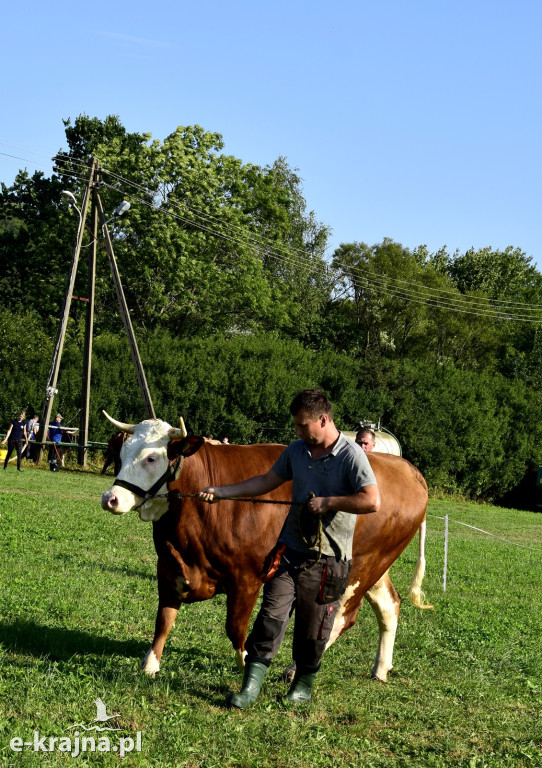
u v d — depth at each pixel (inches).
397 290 2213.3
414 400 1577.3
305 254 2299.5
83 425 1229.7
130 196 1678.2
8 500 687.7
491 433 1609.3
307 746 202.4
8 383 1336.1
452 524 1083.3
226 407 1402.6
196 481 247.6
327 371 1526.8
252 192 2049.7
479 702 261.3
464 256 3253.0
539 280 3245.6
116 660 255.3
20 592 341.4
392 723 231.8
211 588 252.8
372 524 262.8
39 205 2181.3
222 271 1845.5
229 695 224.7
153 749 188.9
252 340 1546.5
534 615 451.8
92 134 2262.6
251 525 250.7
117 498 229.5
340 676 271.3
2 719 194.5
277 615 221.6
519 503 1717.5
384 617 279.6
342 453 219.6
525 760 212.1
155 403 1352.1
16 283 2089.1
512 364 2117.4
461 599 474.6
